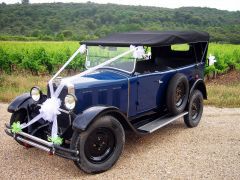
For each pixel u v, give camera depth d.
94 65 6.35
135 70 5.84
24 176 4.85
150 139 6.52
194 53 7.53
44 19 82.25
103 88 5.38
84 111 4.82
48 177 4.83
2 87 11.52
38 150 5.87
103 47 6.17
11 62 17.62
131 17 74.25
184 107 6.78
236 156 5.62
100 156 4.98
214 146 6.12
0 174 4.89
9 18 82.06
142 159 5.51
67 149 4.66
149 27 66.25
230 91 11.07
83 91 5.15
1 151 5.81
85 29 74.06
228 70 19.64
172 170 5.06
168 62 7.49
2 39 56.91
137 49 5.66
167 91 6.40
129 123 5.26
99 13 80.88
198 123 7.46
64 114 5.20
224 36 54.78
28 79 13.38
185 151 5.86
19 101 5.75
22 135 5.24
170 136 6.71
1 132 6.85
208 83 14.98
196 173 4.95
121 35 6.82
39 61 17.66
